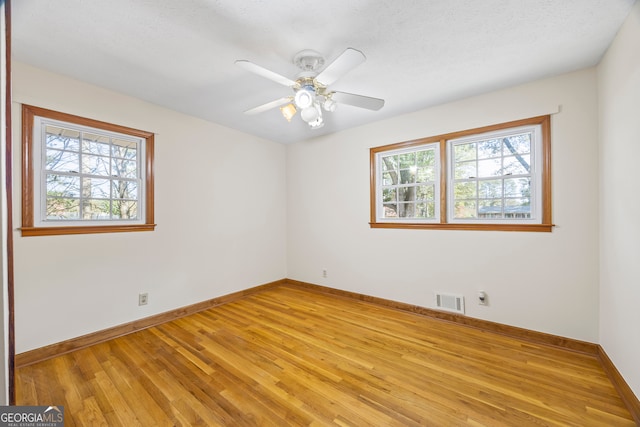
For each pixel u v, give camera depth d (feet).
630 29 5.35
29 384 6.17
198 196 11.02
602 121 6.98
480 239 9.23
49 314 7.45
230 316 10.34
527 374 6.55
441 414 5.28
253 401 5.65
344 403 5.59
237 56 6.79
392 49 6.56
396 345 8.02
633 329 5.34
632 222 5.38
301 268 14.46
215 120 11.32
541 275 8.18
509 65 7.32
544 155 8.07
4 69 3.67
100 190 8.63
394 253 11.18
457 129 9.58
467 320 9.41
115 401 5.64
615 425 4.99
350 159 12.47
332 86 8.42
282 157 14.97
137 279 9.23
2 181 3.59
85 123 8.10
